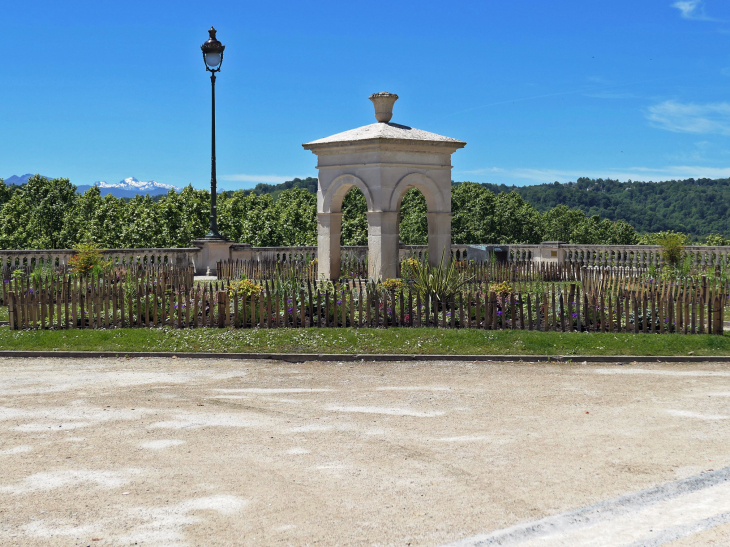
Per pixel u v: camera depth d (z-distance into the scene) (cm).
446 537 588
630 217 16575
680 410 1013
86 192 9075
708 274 2548
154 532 599
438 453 812
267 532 599
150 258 2933
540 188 18388
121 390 1162
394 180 2231
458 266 2642
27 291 1697
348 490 696
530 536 589
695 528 602
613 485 703
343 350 1486
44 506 657
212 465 773
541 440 861
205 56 2939
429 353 1468
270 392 1148
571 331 1636
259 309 1689
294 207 7381
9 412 1009
